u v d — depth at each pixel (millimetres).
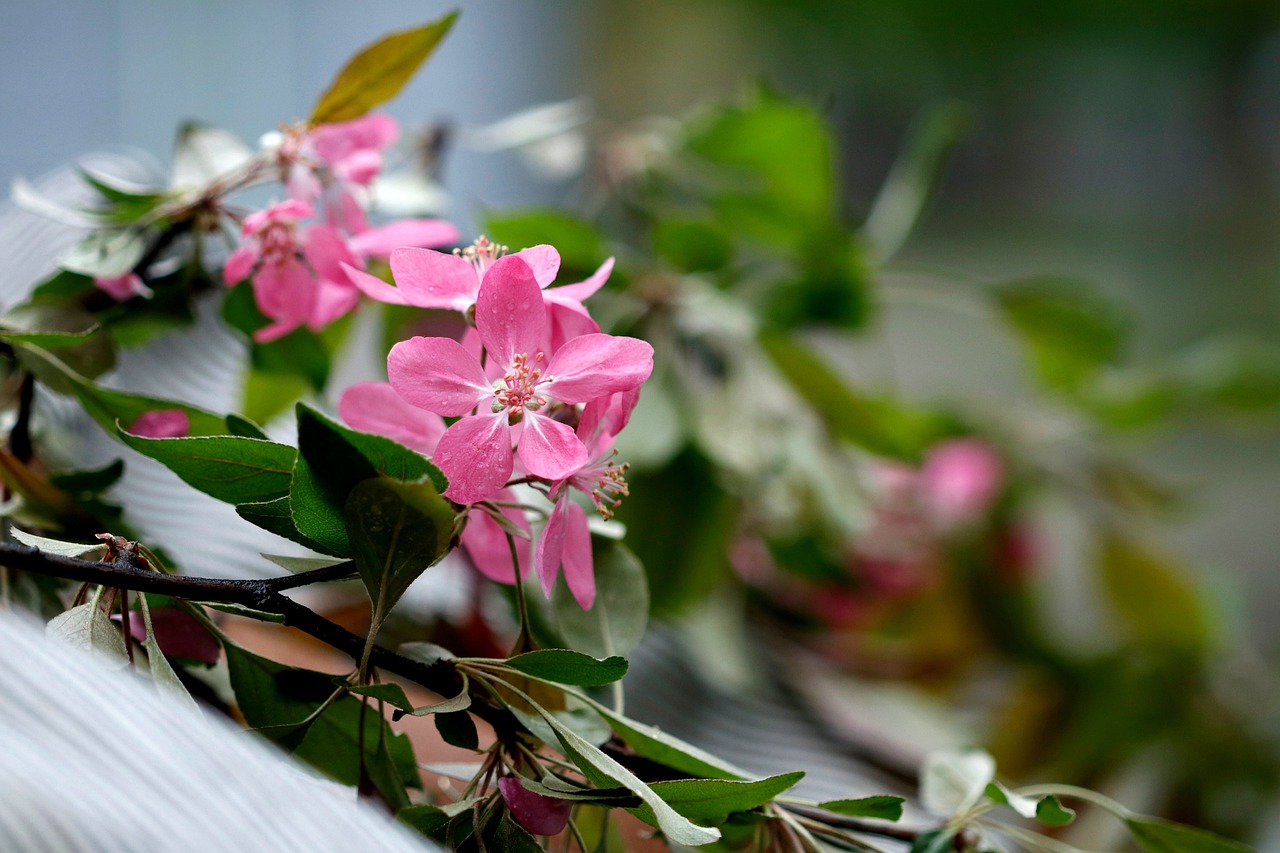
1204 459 2693
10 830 610
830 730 1094
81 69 2723
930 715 1229
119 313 761
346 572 671
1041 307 1436
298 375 801
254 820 632
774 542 1223
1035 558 1483
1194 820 1278
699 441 1059
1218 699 1394
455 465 670
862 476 1240
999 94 3543
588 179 1304
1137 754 1305
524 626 699
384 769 685
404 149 1033
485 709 687
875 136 3570
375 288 684
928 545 1418
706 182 1250
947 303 1455
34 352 727
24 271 847
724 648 1098
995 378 2654
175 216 760
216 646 706
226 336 978
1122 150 3535
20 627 654
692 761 699
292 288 744
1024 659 1412
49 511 731
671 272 1170
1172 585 1459
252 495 675
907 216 1314
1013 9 3385
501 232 957
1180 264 3266
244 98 2848
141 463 846
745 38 3586
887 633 1391
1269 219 3312
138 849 617
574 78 3447
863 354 2123
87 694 642
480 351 685
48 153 2619
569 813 682
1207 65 3424
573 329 686
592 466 690
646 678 1017
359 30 2982
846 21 3516
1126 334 1468
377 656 678
